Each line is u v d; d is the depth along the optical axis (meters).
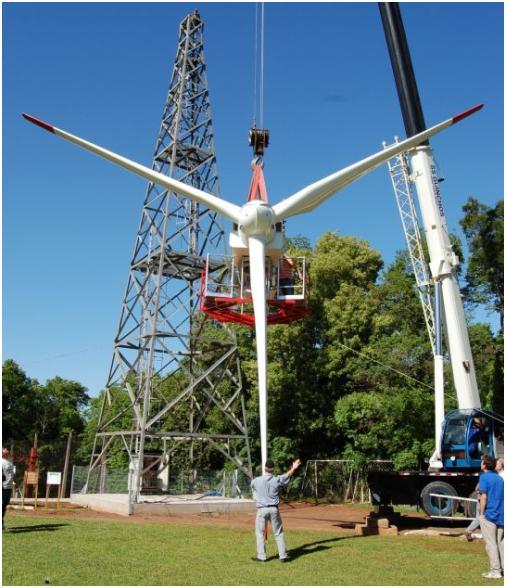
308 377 43.38
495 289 42.91
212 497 30.77
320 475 42.06
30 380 66.81
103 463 32.97
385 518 20.39
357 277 46.12
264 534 13.81
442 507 21.14
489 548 12.15
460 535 18.69
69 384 73.81
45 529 18.67
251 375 41.03
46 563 12.80
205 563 13.21
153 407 40.38
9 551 14.17
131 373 35.78
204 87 38.47
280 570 12.52
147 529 19.48
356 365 41.72
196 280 36.53
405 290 45.31
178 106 35.47
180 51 38.47
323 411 44.34
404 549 15.59
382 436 39.06
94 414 63.62
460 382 23.03
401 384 40.28
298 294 29.23
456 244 44.38
